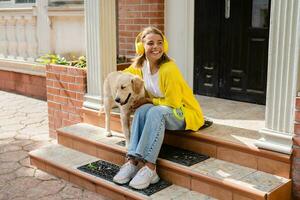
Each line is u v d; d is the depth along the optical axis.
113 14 4.53
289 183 3.15
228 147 3.49
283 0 3.01
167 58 3.64
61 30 7.00
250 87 4.91
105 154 4.05
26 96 7.77
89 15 4.47
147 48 3.53
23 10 7.55
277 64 3.11
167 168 3.53
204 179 3.27
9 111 6.62
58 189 3.79
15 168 4.27
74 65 4.96
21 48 7.83
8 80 8.18
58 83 4.96
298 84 3.07
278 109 3.16
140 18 5.43
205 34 5.17
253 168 3.37
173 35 5.27
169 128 3.55
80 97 4.72
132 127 3.53
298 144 3.09
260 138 3.40
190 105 3.69
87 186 3.77
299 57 3.00
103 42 4.45
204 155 3.66
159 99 3.63
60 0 6.80
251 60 4.84
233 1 4.86
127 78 3.54
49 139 5.19
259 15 4.68
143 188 3.41
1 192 3.73
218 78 5.17
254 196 2.99
